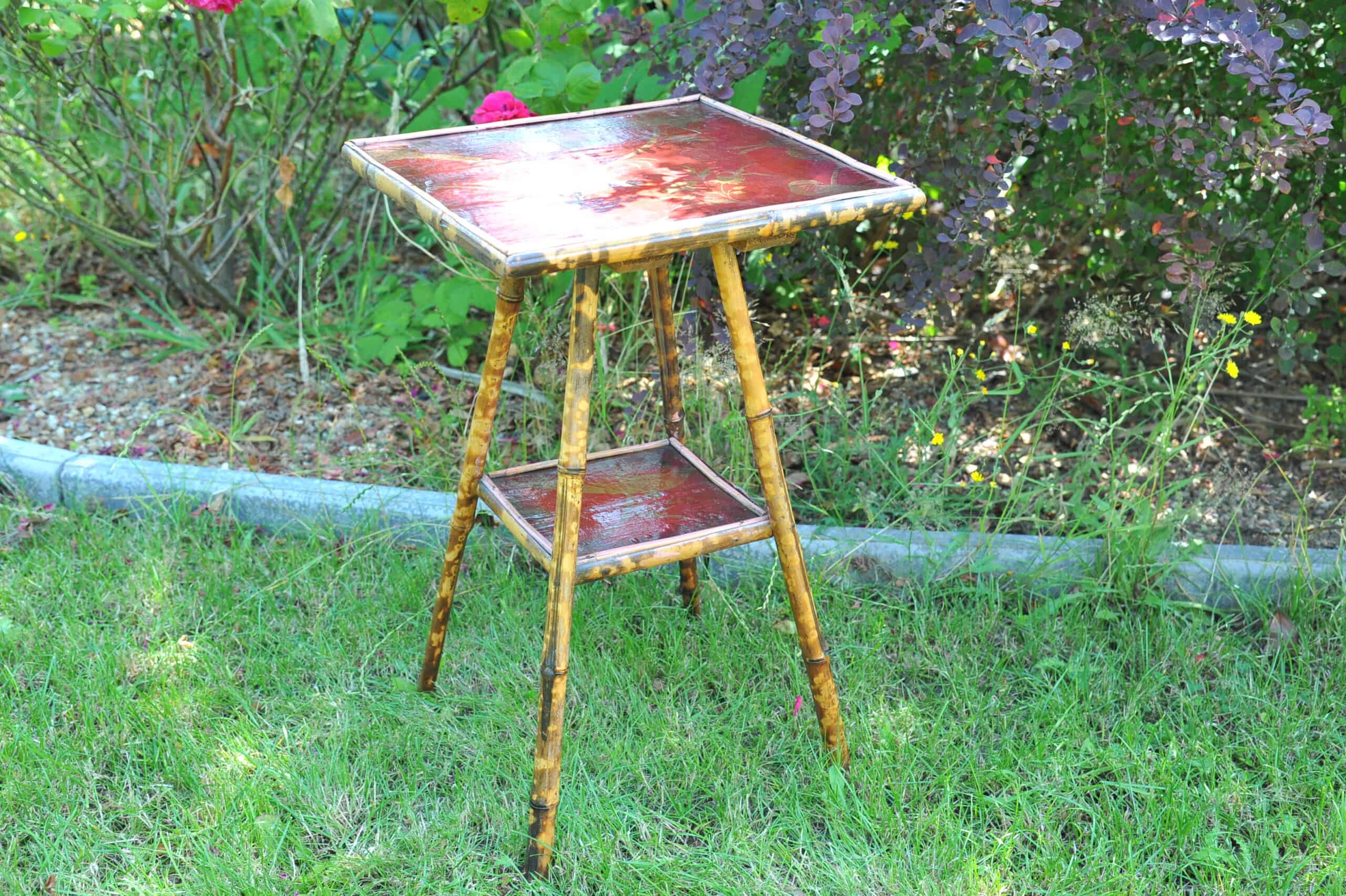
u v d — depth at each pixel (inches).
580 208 70.9
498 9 153.6
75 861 82.1
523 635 101.5
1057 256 146.3
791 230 70.4
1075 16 107.3
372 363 141.9
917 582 108.3
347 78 140.6
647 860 81.9
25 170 152.7
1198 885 80.4
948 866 81.1
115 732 91.4
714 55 109.6
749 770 89.3
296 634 103.2
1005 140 115.3
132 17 119.4
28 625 102.8
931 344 141.0
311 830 84.8
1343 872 79.4
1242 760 91.1
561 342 127.8
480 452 84.9
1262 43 87.7
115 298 155.2
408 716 94.0
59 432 128.7
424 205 71.4
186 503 115.5
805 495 118.0
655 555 78.4
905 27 113.0
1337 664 98.5
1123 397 128.6
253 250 156.3
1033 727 93.0
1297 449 120.4
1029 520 113.1
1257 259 122.0
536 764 79.4
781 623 102.4
